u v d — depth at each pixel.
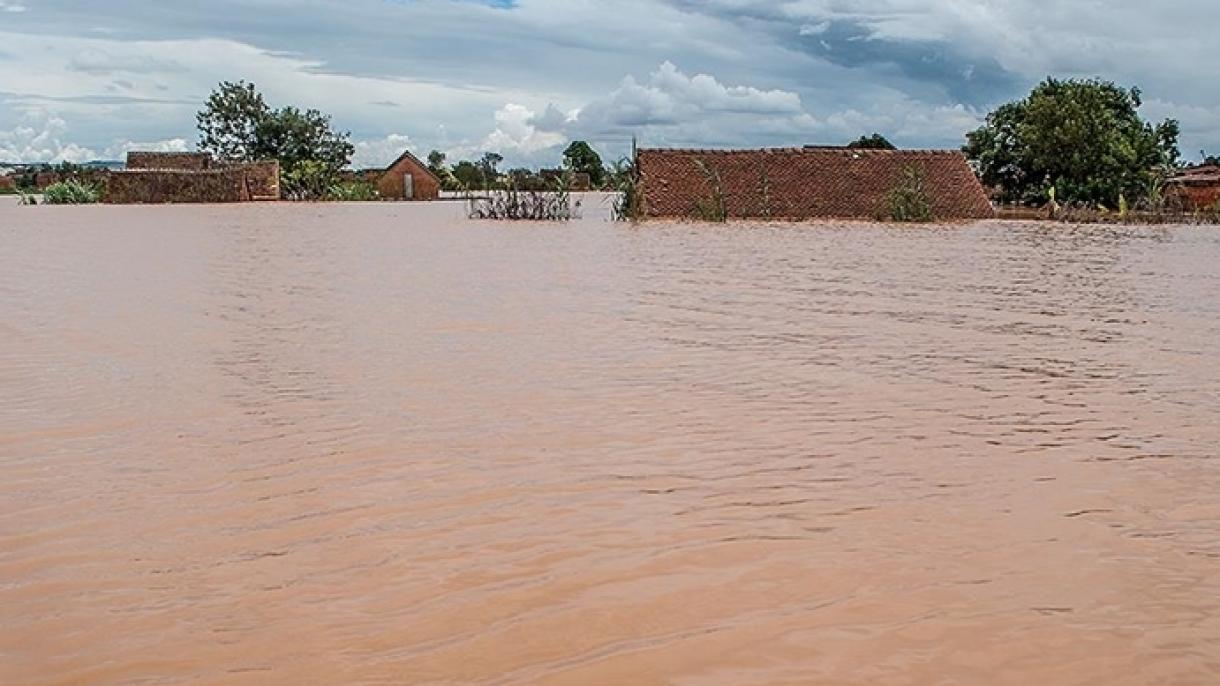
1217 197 46.34
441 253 23.72
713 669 3.91
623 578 4.75
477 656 4.01
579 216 44.38
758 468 6.53
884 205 42.16
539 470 6.44
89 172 74.94
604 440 7.16
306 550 5.09
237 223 38.28
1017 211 46.59
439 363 9.91
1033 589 4.65
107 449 6.85
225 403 8.17
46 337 11.26
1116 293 16.56
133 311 13.35
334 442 7.04
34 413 7.82
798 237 30.97
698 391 8.77
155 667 3.93
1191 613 4.41
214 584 4.69
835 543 5.21
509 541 5.21
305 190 76.00
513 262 21.31
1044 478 6.36
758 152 44.00
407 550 5.09
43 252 23.39
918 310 14.20
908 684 3.81
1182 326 12.93
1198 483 6.27
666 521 5.53
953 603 4.50
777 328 12.38
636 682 3.81
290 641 4.13
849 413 8.04
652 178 42.31
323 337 11.37
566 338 11.46
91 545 5.16
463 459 6.65
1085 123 47.94
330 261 21.38
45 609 4.44
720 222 39.75
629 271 19.39
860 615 4.38
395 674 3.86
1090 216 42.91
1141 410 8.23
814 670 3.90
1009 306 14.77
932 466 6.61
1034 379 9.45
